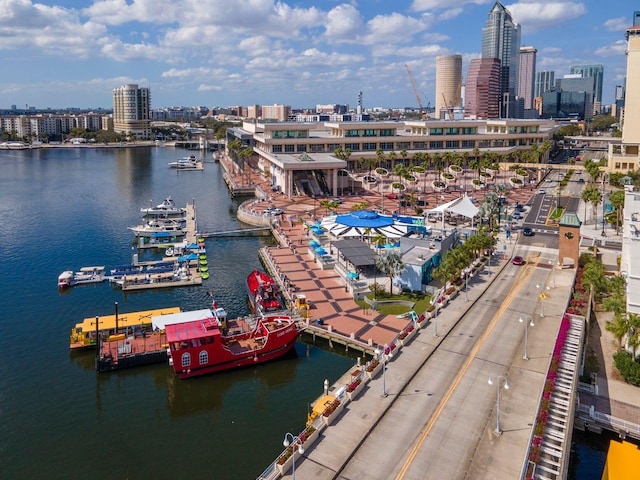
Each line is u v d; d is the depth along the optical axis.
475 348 84.56
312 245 148.00
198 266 141.75
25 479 63.94
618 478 55.62
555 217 189.12
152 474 64.88
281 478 55.66
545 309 100.94
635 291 80.75
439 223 179.25
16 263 147.00
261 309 106.06
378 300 110.75
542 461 57.47
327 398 73.50
